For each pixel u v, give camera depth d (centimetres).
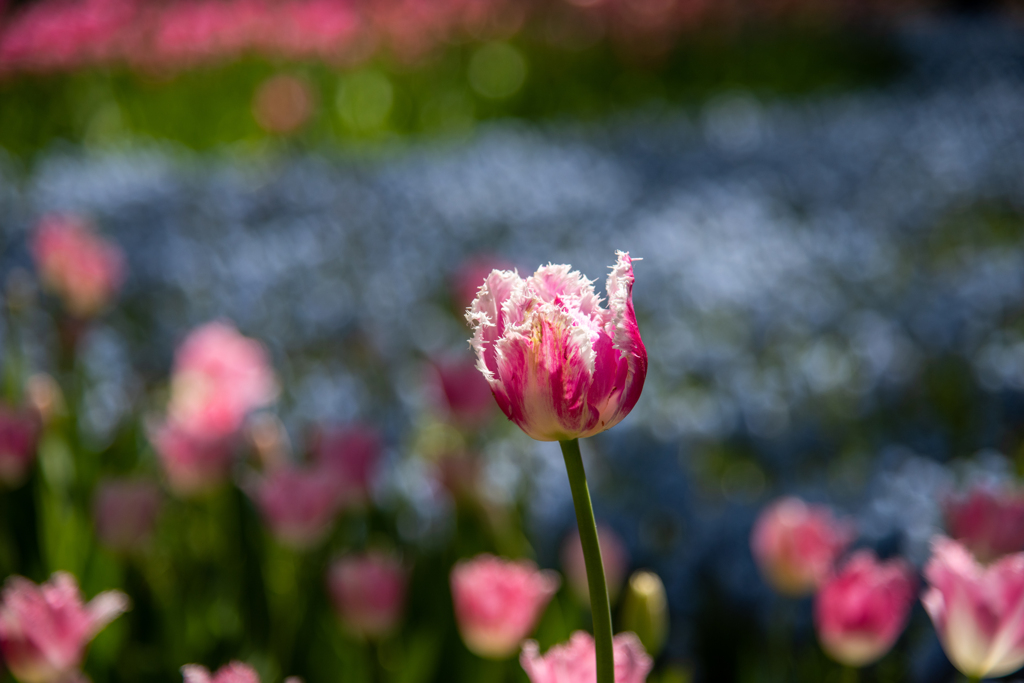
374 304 473
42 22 990
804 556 165
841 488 293
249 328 458
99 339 367
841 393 362
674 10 1170
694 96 1175
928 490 264
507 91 1113
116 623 175
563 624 174
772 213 660
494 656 149
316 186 742
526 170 765
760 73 1253
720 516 248
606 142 915
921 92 1148
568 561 181
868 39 1398
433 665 169
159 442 204
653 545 236
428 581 187
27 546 197
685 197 684
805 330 430
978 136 848
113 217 658
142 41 1014
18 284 377
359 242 594
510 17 1160
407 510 228
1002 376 354
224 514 212
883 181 722
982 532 162
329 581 163
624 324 87
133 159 864
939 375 385
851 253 538
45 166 834
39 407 214
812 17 1324
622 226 611
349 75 1055
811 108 1053
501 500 204
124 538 183
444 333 444
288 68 1044
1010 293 434
